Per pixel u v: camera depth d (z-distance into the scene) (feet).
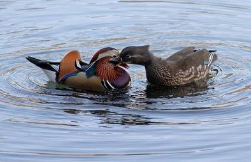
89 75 55.11
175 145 44.88
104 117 49.26
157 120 48.78
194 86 56.34
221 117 49.26
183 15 72.38
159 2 76.02
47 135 46.26
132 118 49.14
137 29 68.90
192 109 50.72
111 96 53.78
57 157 43.29
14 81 56.44
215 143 45.11
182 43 66.08
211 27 69.41
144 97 53.62
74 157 43.21
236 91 54.49
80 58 57.06
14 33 66.85
